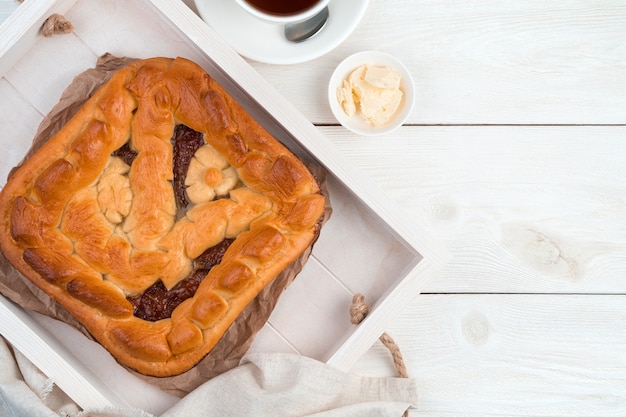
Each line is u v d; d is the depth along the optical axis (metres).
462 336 1.01
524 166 1.02
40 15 0.90
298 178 0.89
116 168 0.90
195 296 0.89
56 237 0.88
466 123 1.01
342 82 0.99
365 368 1.00
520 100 1.02
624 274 1.02
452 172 1.01
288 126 0.90
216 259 0.90
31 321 0.91
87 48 0.94
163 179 0.89
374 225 0.95
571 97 1.02
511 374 1.01
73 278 0.88
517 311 1.01
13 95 0.94
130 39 0.94
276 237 0.88
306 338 0.95
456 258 1.01
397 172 1.01
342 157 0.90
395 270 0.95
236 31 0.96
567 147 1.02
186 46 0.94
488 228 1.01
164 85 0.89
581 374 1.02
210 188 0.89
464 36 1.01
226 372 0.93
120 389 0.93
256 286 0.89
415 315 1.01
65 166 0.88
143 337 0.88
